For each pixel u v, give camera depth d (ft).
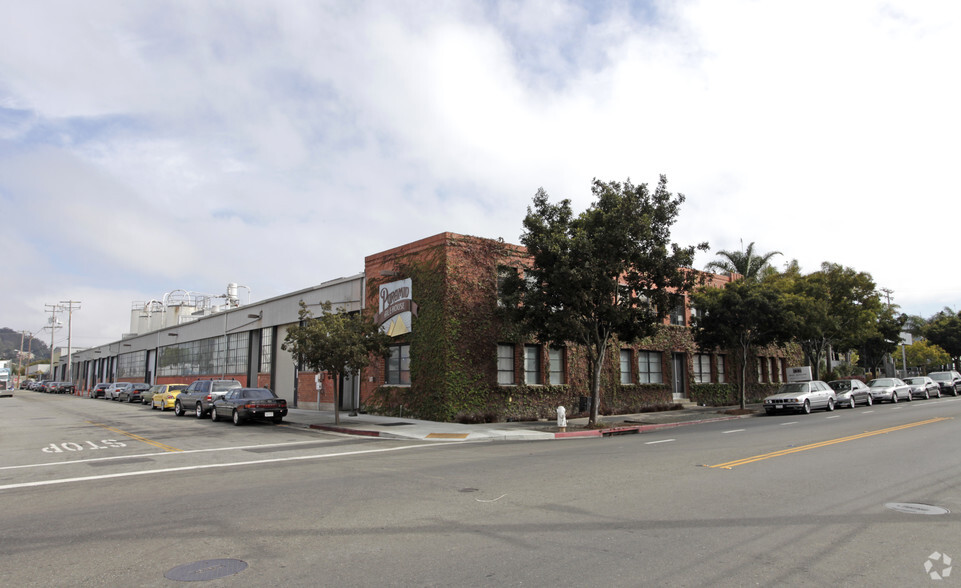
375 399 85.35
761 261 127.03
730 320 95.81
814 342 121.80
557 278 65.46
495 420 77.82
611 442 53.93
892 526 21.77
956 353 184.03
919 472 33.06
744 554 18.56
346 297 98.63
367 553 19.29
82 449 52.06
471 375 76.89
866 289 116.06
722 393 115.85
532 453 45.60
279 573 17.47
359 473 36.37
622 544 19.77
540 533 21.31
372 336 74.90
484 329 79.05
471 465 38.99
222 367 144.15
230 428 73.51
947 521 22.49
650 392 100.68
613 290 71.31
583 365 89.71
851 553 18.62
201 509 26.50
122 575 17.58
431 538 20.97
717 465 36.32
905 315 154.30
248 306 132.36
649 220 67.51
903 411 84.69
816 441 48.62
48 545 21.03
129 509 26.96
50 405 139.03
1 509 27.66
